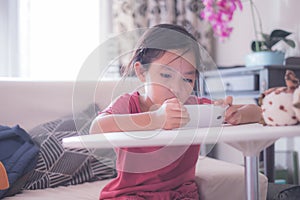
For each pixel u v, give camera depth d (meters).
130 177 0.96
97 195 1.39
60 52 3.00
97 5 3.04
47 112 1.74
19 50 2.88
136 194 0.95
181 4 3.04
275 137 0.62
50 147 1.58
